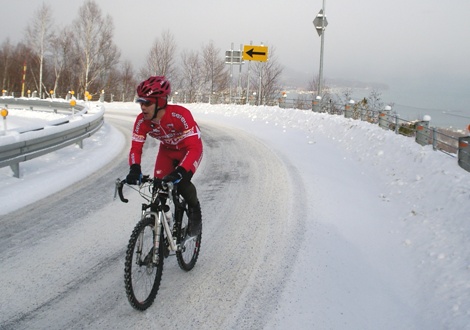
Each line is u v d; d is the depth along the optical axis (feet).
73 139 33.58
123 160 33.73
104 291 13.08
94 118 40.63
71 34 166.50
